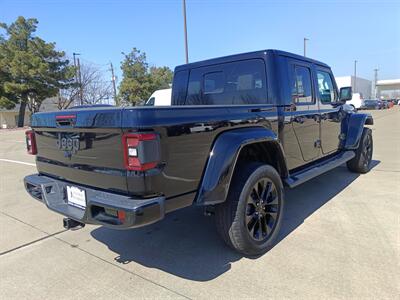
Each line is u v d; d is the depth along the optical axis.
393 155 8.49
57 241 3.83
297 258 3.10
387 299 2.42
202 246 3.52
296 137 4.14
